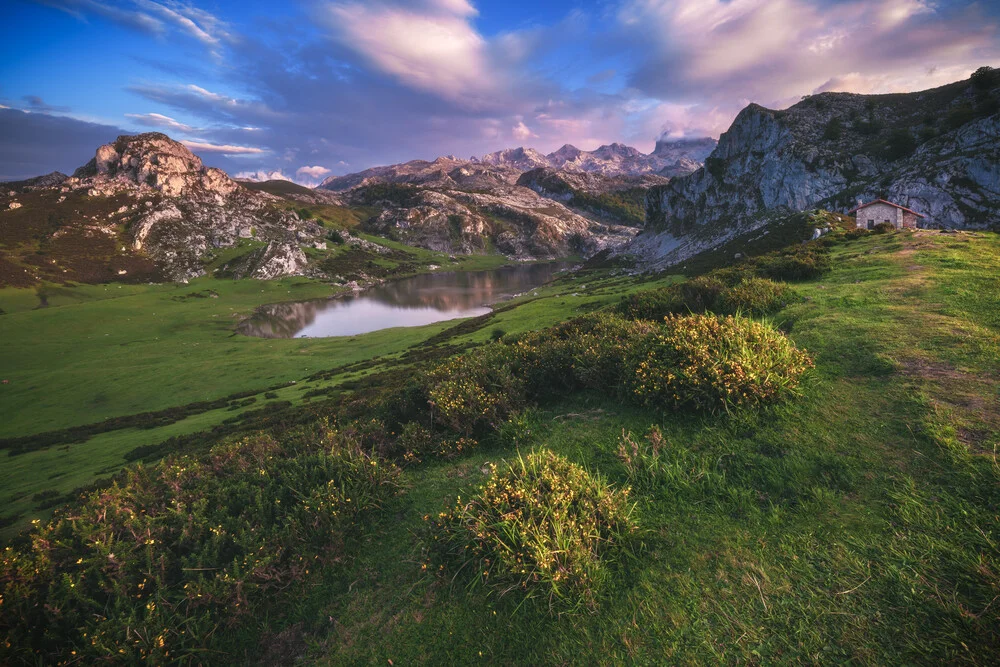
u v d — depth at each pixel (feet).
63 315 388.57
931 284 34.45
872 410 18.63
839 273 49.06
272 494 20.43
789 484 15.83
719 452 18.43
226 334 342.85
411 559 16.78
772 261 57.52
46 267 524.11
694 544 14.30
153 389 203.41
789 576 12.25
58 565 16.20
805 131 425.28
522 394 28.68
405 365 174.50
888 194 298.97
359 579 16.60
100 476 103.14
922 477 14.46
